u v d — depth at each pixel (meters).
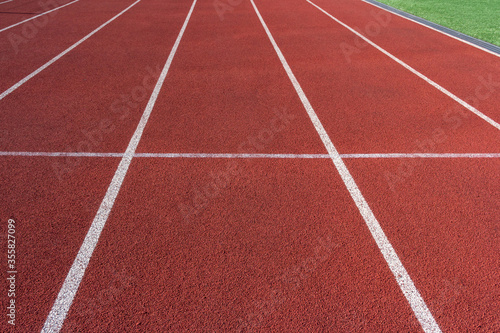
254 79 6.73
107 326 2.44
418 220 3.39
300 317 2.52
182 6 13.76
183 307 2.57
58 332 2.39
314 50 8.52
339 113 5.46
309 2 15.08
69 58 7.67
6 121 5.01
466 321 2.51
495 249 3.09
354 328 2.46
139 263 2.90
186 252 3.01
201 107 5.57
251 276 2.81
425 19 12.20
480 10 13.79
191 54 8.10
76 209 3.44
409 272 2.87
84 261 2.91
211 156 4.33
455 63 7.76
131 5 13.76
